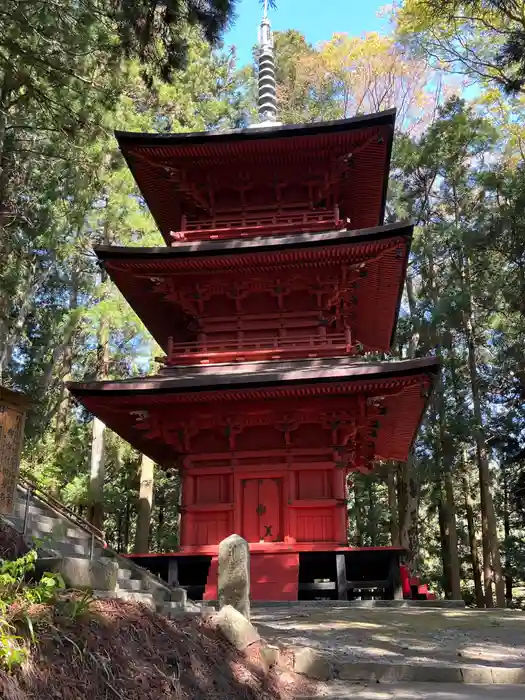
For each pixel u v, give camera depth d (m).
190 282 21.20
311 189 22.86
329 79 48.16
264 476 18.83
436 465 34.09
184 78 31.69
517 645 10.30
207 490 19.11
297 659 8.41
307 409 18.61
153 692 5.79
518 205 32.03
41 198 27.34
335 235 18.98
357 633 10.99
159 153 21.42
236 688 6.93
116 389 17.78
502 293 34.31
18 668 4.78
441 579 39.91
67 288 36.28
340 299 21.45
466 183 37.19
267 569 17.41
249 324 21.50
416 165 37.53
